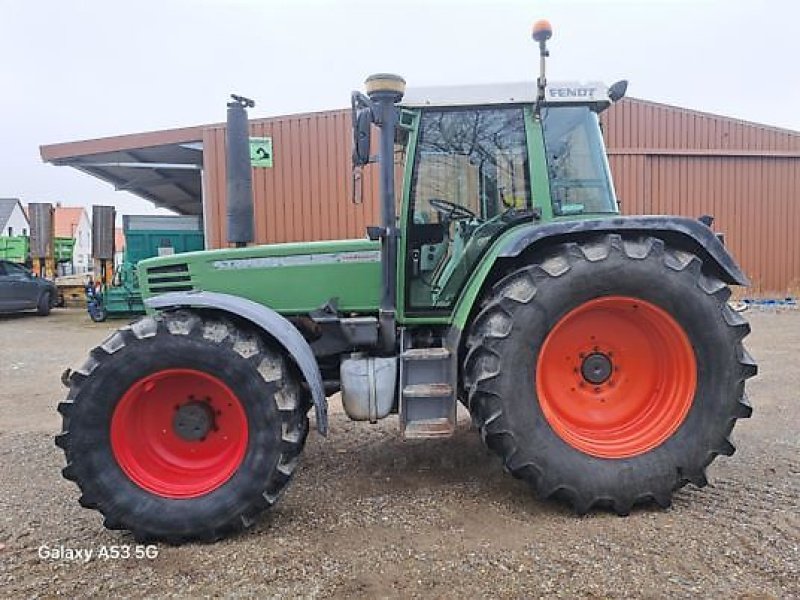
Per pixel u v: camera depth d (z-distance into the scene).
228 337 3.21
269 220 13.22
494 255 3.50
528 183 3.78
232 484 3.14
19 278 15.25
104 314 14.37
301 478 3.97
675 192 14.43
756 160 14.72
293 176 13.20
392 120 3.58
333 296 3.97
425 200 3.86
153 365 3.16
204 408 3.29
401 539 3.08
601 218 3.47
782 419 5.12
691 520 3.21
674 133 14.29
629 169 14.20
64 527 3.36
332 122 13.18
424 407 3.45
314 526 3.26
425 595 2.58
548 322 3.28
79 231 62.34
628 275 3.30
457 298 3.84
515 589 2.60
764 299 14.41
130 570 2.87
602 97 3.69
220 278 3.99
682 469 3.31
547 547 2.95
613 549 2.91
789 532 3.04
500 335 3.25
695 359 3.36
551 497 3.33
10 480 4.10
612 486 3.26
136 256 14.75
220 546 3.08
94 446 3.14
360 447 4.59
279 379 3.19
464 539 3.06
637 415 3.51
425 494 3.66
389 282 3.71
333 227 13.30
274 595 2.62
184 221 15.01
